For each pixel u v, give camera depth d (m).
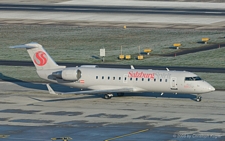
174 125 198.75
